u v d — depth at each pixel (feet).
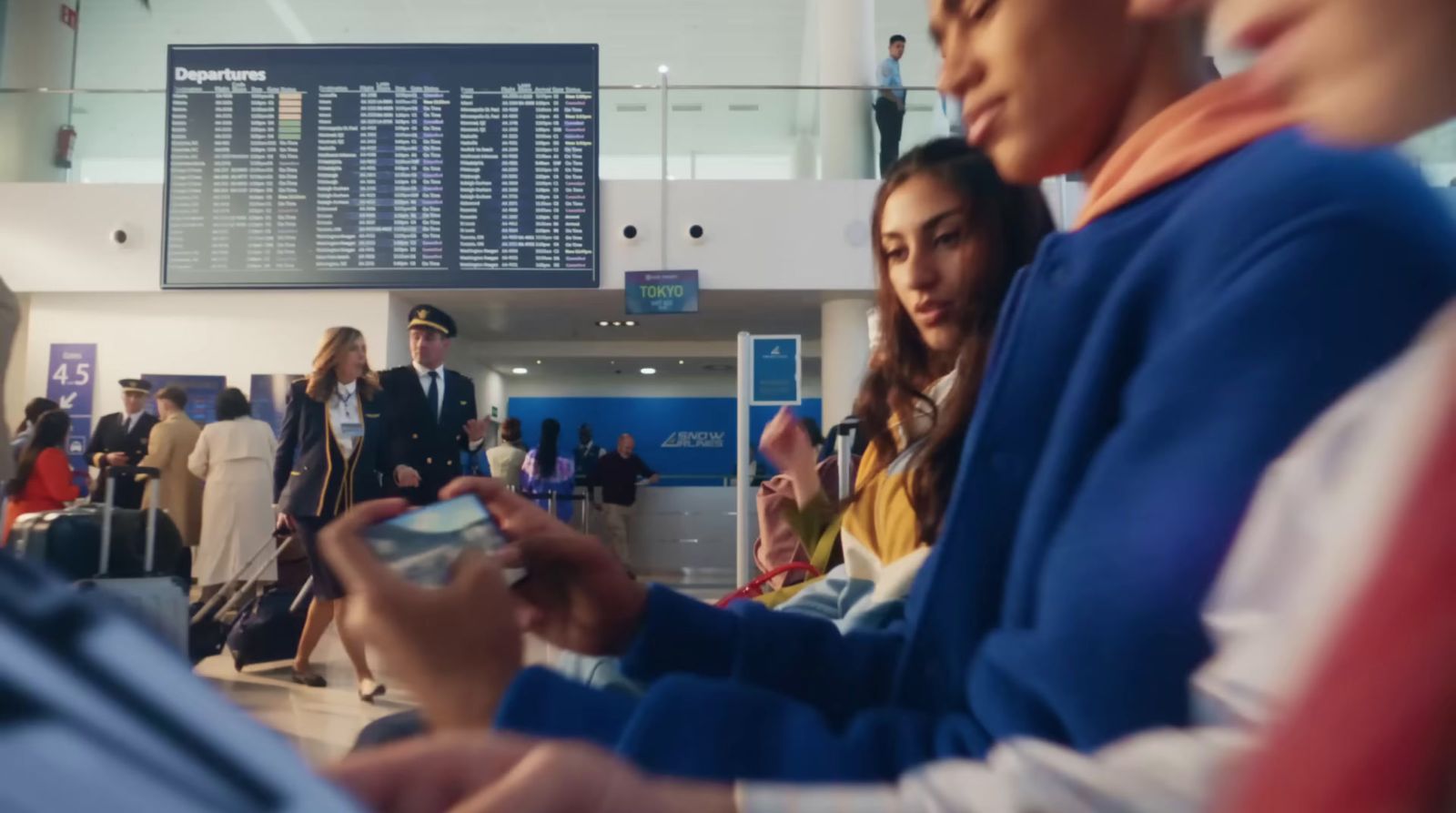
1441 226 1.27
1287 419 1.15
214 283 24.93
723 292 27.50
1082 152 1.94
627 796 1.02
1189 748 0.97
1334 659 0.63
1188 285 1.44
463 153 25.39
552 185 25.57
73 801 0.41
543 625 2.39
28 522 9.43
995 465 1.82
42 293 26.78
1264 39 0.74
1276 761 0.66
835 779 1.37
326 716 10.46
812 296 28.27
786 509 4.75
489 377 46.75
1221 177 1.51
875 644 2.36
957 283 3.06
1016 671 1.30
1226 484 1.15
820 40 28.43
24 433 19.10
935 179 3.07
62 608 0.49
